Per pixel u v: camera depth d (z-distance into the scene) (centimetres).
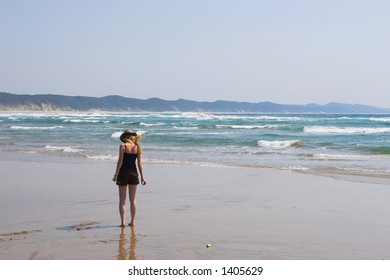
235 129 4475
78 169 1508
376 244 641
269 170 1484
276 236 679
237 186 1159
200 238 668
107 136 3412
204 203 935
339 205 911
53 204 925
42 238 666
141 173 772
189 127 4862
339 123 5659
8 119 7950
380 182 1221
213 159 1862
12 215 824
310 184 1190
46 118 8700
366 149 2298
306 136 3303
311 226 739
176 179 1284
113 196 1012
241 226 739
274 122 6100
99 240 657
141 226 742
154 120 7150
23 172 1434
